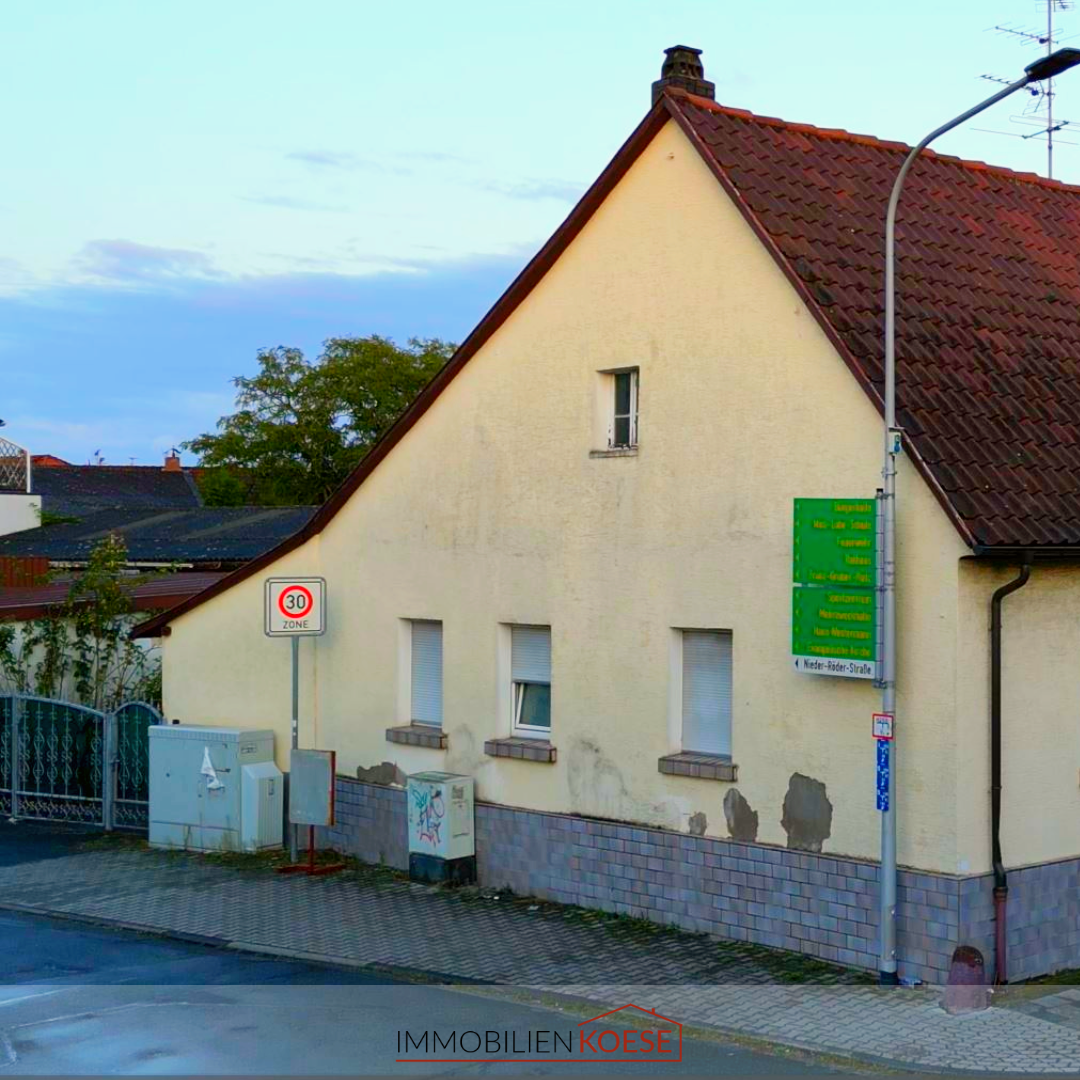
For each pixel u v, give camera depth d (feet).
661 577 46.52
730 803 44.27
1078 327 48.03
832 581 40.29
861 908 40.57
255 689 62.54
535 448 51.01
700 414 45.27
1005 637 39.27
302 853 59.57
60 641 77.20
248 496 223.51
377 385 222.48
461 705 53.72
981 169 54.60
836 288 42.73
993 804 38.73
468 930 46.29
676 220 45.98
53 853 62.54
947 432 39.99
